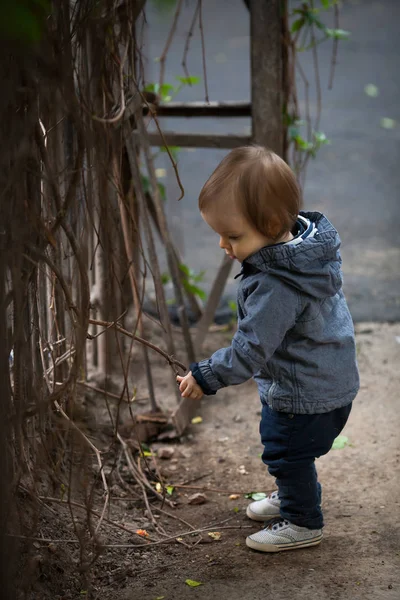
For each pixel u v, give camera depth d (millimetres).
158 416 3191
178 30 10820
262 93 3279
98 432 2996
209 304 3533
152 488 2736
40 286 2459
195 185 6352
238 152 2166
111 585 2199
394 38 11203
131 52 2312
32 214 1746
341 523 2514
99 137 1993
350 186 6367
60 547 2240
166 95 3512
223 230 2174
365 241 5297
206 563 2311
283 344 2221
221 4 13703
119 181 2467
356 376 2318
